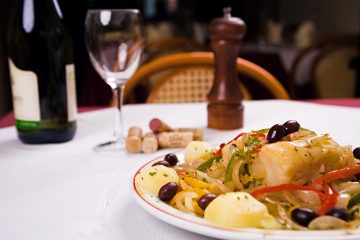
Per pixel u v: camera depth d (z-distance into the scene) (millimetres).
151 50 3135
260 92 3389
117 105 1070
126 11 998
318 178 614
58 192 766
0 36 3289
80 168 898
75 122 1116
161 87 1862
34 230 615
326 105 1458
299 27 5422
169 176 674
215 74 1187
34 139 1070
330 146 632
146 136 1018
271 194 605
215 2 7254
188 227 521
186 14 7305
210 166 735
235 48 1146
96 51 1004
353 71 3574
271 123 1231
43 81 1045
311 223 514
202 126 1226
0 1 3260
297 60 3436
